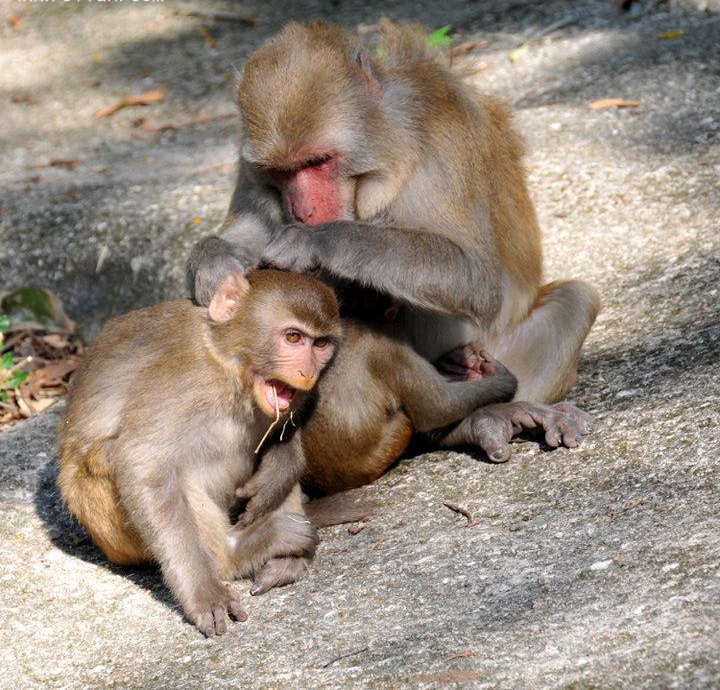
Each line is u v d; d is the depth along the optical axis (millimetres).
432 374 10836
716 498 8688
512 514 9578
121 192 18031
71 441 10055
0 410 14555
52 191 18891
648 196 14414
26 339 16188
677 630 7191
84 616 9414
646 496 9102
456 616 8156
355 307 10727
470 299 10805
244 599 9406
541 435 10781
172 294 15898
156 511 9266
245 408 9805
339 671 7789
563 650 7344
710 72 17078
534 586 8273
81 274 16859
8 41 27391
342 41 10930
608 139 15883
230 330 9562
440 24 22234
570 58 19000
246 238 11516
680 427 9852
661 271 13000
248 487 9867
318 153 10484
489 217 11297
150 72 24344
